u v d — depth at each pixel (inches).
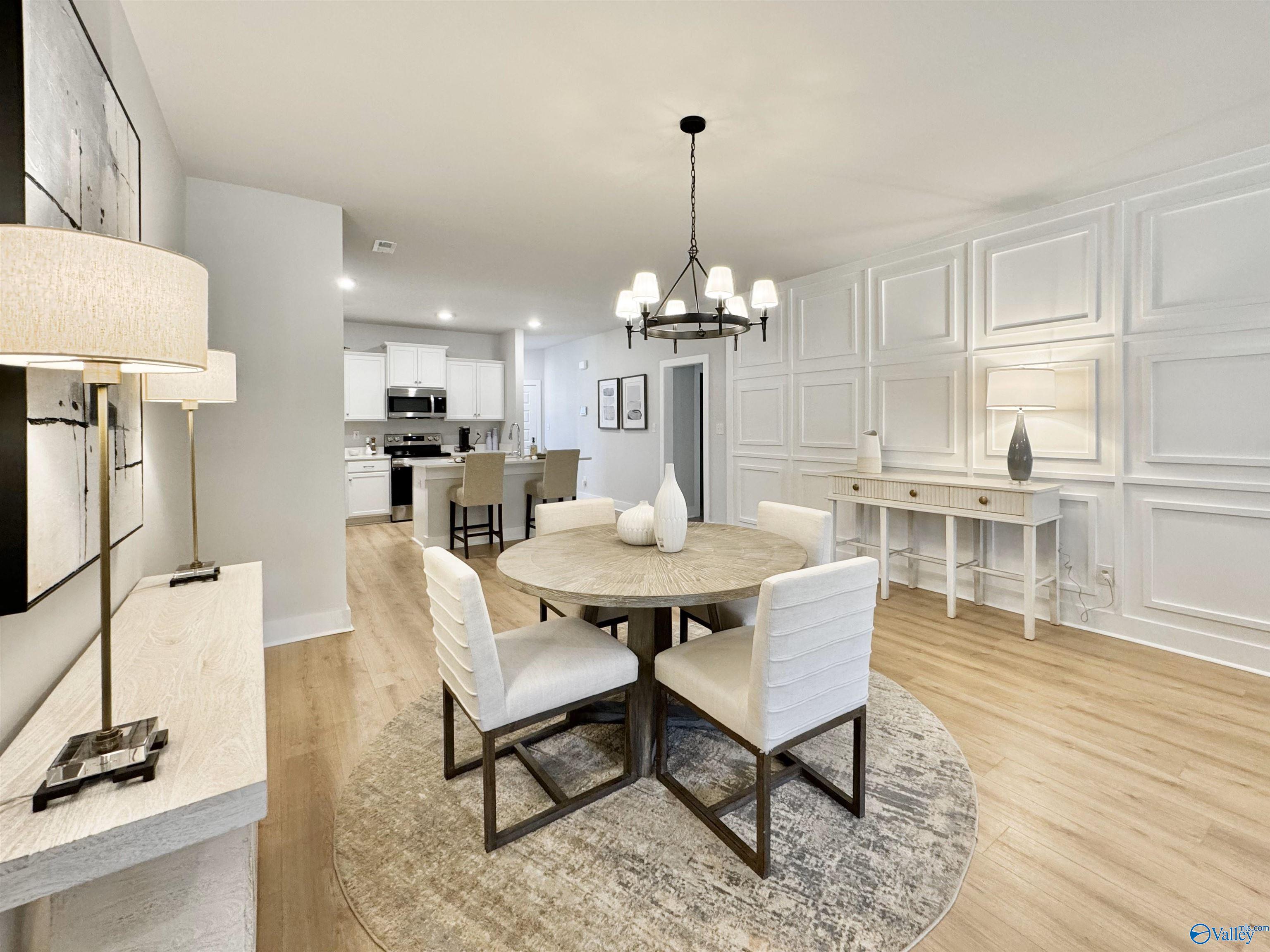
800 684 58.2
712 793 72.0
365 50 73.8
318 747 81.9
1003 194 120.3
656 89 82.6
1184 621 112.7
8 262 29.3
